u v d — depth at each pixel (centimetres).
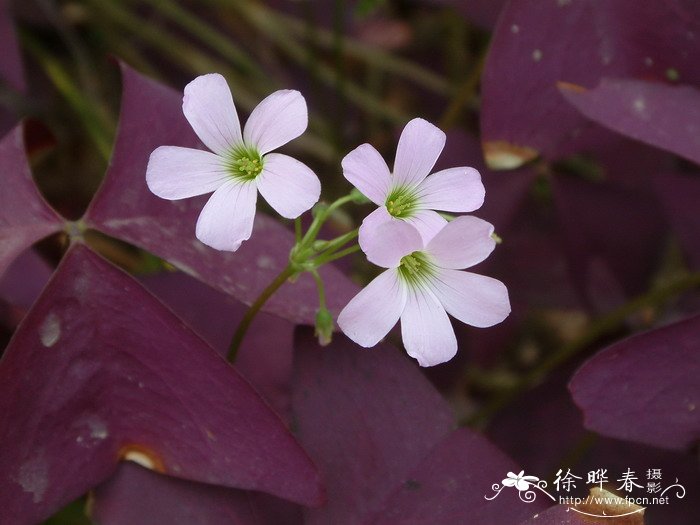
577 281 27
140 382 19
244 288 20
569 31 22
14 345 18
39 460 19
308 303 20
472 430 20
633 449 24
